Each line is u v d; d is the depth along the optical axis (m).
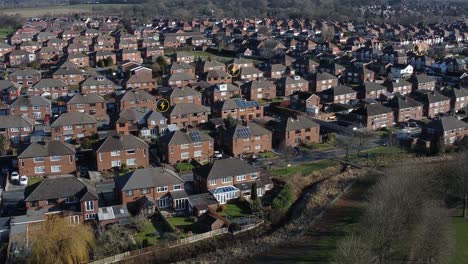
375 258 70.50
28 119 132.38
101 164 111.19
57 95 174.12
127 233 82.06
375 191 92.25
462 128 133.62
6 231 81.50
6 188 102.00
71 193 88.69
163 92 166.88
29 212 85.88
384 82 186.38
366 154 125.00
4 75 195.50
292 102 169.12
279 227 90.38
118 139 113.25
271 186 103.31
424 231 74.19
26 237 76.62
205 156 120.38
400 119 152.12
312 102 163.75
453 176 96.50
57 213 86.31
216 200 95.00
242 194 99.56
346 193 102.62
